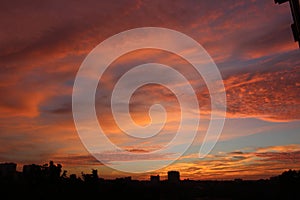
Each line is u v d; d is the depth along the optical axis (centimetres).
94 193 3048
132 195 3303
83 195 2964
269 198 3509
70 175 3142
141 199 3347
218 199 3753
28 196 2680
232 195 3959
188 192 4131
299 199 3153
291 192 3262
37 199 2675
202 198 3850
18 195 2641
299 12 870
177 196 3794
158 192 3644
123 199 3183
